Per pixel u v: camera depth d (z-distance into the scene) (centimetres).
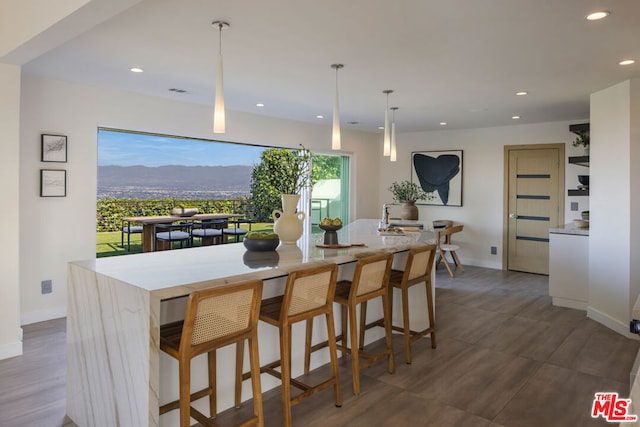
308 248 322
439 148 771
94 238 461
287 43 312
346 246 325
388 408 266
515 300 526
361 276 284
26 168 415
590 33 289
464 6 248
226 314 205
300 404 271
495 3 245
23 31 275
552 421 252
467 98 494
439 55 338
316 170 732
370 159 815
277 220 347
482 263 735
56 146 430
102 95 461
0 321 334
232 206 816
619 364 335
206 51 333
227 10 256
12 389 288
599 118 446
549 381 305
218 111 272
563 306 500
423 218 795
